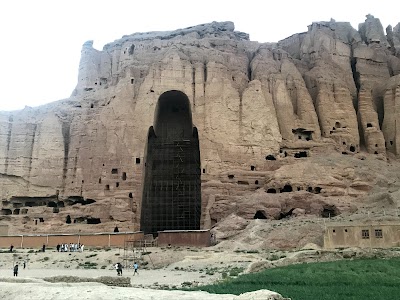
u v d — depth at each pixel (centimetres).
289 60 7438
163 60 6625
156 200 6281
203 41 7075
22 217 5784
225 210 5459
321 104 6888
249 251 4125
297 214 5103
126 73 6656
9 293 1286
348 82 7481
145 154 6203
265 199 5250
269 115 6425
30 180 6169
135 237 5012
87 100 6700
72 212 5766
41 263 3984
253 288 2283
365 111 7019
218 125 6188
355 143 6681
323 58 7500
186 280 2816
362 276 2542
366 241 3838
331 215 5156
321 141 6544
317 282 2422
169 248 4516
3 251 4591
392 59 7944
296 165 5731
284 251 3969
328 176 5531
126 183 5950
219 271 3192
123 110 6338
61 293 1232
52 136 6372
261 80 6888
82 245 4775
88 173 6091
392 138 6806
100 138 6259
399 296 2056
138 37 7481
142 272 3397
